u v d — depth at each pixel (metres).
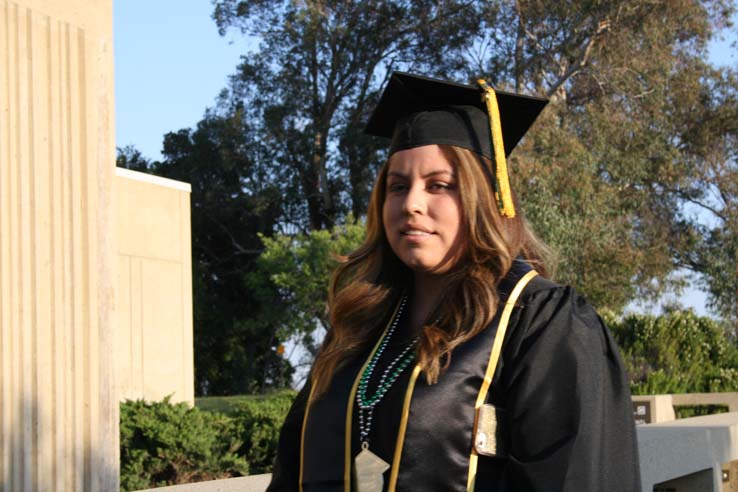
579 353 1.93
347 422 2.10
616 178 27.19
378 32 30.83
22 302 4.05
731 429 4.90
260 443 8.57
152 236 13.94
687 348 13.03
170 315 14.18
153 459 7.60
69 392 4.25
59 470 4.16
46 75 4.25
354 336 2.30
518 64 28.38
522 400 1.93
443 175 2.18
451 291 2.12
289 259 24.22
